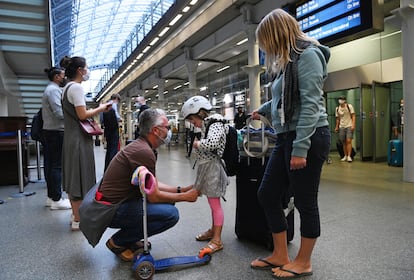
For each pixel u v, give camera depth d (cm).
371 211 341
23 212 378
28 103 1681
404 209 346
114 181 219
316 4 588
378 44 811
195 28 1077
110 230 303
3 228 315
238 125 875
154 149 238
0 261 234
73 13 1216
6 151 582
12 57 1000
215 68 1552
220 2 907
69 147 300
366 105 816
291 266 201
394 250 236
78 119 301
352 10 528
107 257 240
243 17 856
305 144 177
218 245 245
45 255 244
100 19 1669
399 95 849
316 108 180
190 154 1030
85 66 318
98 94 3259
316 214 195
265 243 251
